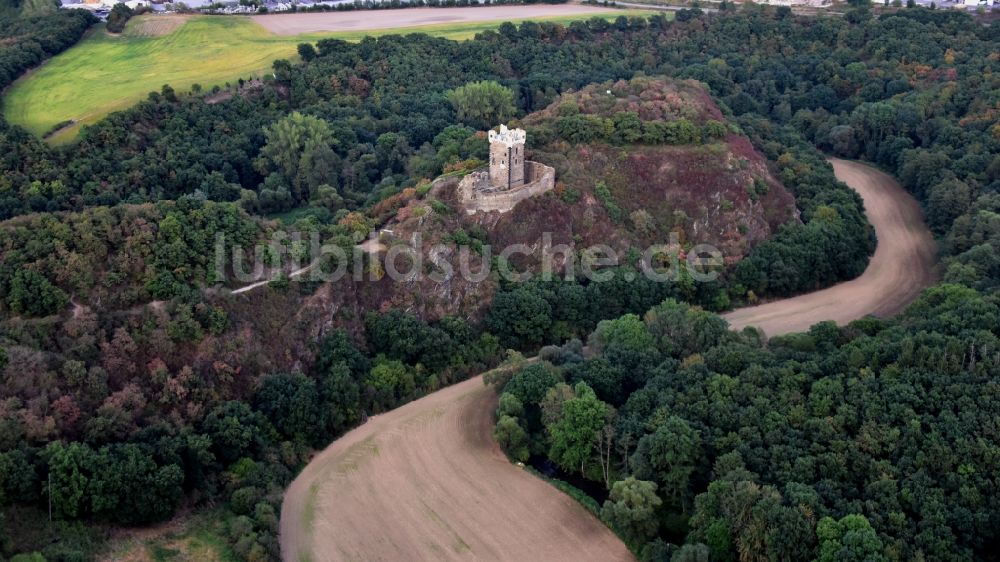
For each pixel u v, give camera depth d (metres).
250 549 118.62
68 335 138.12
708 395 140.62
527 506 132.50
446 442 147.50
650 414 139.38
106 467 120.75
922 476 116.94
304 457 143.00
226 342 148.00
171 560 117.50
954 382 131.00
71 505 117.00
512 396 148.50
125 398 133.00
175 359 142.50
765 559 111.69
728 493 118.88
